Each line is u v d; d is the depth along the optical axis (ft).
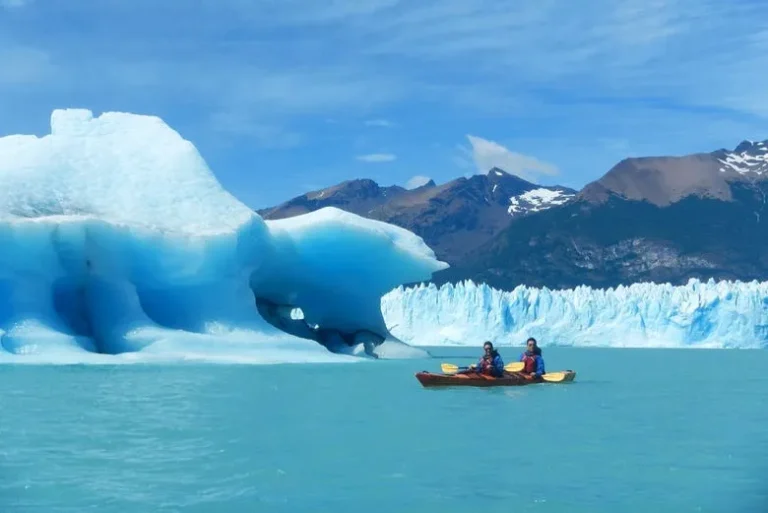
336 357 100.89
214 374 76.07
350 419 46.09
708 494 28.27
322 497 27.55
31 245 88.69
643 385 75.05
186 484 29.19
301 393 60.39
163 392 59.21
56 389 60.44
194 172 108.99
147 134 113.60
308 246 109.50
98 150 108.58
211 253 95.96
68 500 26.96
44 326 88.94
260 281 116.37
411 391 63.41
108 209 100.94
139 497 27.40
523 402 56.39
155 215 101.60
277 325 116.37
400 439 38.99
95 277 95.40
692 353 174.29
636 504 26.94
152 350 90.84
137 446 36.42
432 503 26.89
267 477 30.35
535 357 75.36
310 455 34.58
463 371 71.51
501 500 27.32
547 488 28.99
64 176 103.30
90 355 86.84
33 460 33.14
